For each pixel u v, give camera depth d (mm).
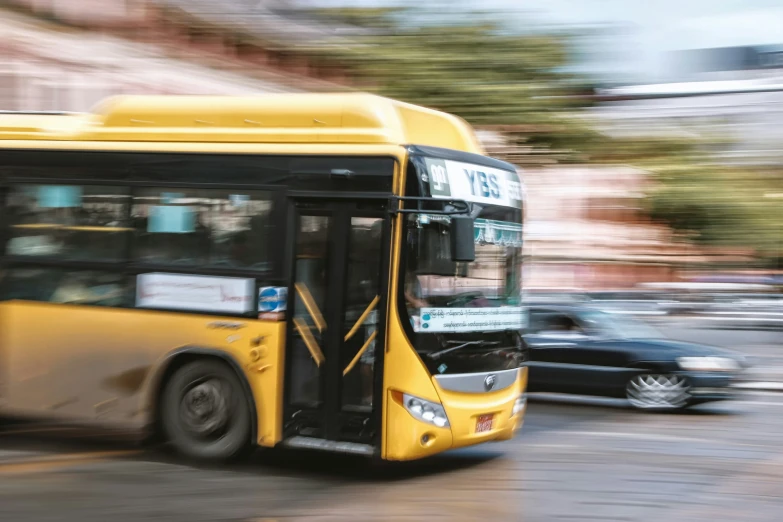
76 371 8289
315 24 24578
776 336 26203
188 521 6164
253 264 7746
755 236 40375
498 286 8203
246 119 8023
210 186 7934
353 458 8531
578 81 22312
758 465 8547
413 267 7379
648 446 9500
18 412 8508
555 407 12539
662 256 41250
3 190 8617
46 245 8461
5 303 8539
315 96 7898
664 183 40094
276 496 6949
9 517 6176
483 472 8016
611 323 12812
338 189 7531
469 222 7277
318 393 7535
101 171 8312
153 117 8336
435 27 22234
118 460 8125
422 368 7391
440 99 21609
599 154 25062
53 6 19906
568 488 7418
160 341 7988
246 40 24906
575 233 41500
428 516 6398
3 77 18125
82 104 19594
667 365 12094
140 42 21797
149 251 8102
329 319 7531
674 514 6645
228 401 7883
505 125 21969
